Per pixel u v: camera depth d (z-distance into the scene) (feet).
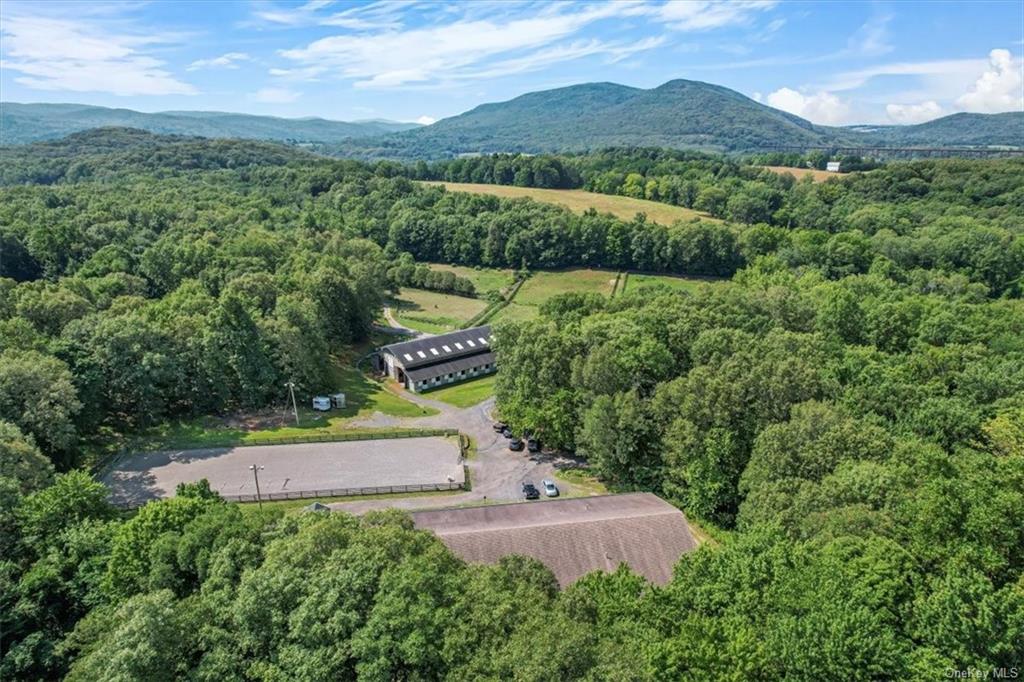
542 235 547.90
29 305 254.27
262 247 401.29
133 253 396.16
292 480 216.74
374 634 87.71
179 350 253.85
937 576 112.27
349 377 333.62
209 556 109.29
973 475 129.80
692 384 204.13
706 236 510.17
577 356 235.40
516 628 88.48
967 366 238.89
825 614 95.81
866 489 142.72
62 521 130.62
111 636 93.76
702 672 90.79
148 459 224.94
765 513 152.97
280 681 86.94
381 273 456.86
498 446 255.29
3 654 104.73
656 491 209.77
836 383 216.54
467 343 358.84
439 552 108.17
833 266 441.68
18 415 193.06
